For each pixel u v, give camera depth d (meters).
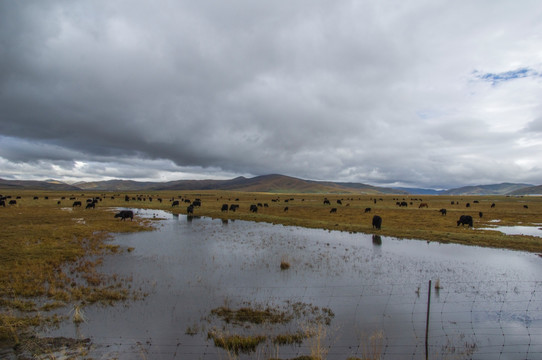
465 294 14.38
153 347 9.12
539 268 19.28
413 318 11.67
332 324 10.98
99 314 11.27
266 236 30.52
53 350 8.77
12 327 9.75
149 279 15.52
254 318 11.23
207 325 10.59
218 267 18.11
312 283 15.44
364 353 8.92
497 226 40.00
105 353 8.74
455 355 9.12
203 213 56.09
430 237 29.86
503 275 17.62
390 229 34.72
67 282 14.67
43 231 29.06
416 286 15.37
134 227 34.97
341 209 69.44
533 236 31.66
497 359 8.98
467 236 30.05
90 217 44.03
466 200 128.62
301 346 9.34
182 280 15.48
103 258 19.86
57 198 101.12
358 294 14.05
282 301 13.00
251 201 106.88
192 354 8.78
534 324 11.34
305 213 58.44
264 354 8.80
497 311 12.48
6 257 18.72
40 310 11.38
